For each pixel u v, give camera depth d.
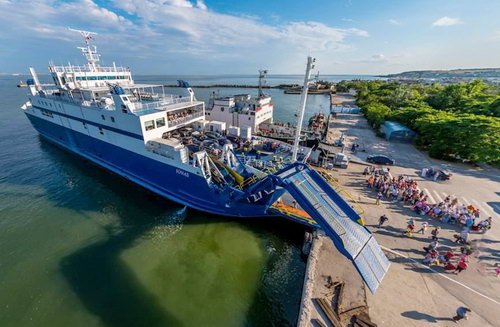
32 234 18.67
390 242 15.88
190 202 21.34
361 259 11.48
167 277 15.23
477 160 28.00
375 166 28.08
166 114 22.91
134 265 16.08
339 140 35.16
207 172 19.45
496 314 11.34
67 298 13.73
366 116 55.12
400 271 13.66
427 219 18.33
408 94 60.53
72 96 27.75
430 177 25.44
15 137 42.41
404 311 11.41
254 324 12.56
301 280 15.09
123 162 25.56
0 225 19.50
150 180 23.91
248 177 20.41
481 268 13.87
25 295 13.88
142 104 23.59
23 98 89.19
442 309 11.53
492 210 19.81
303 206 13.12
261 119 38.78
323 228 12.30
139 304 13.45
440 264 14.05
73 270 15.55
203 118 28.64
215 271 15.73
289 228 19.50
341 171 26.47
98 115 24.22
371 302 11.80
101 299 13.70
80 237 18.50
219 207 19.86
